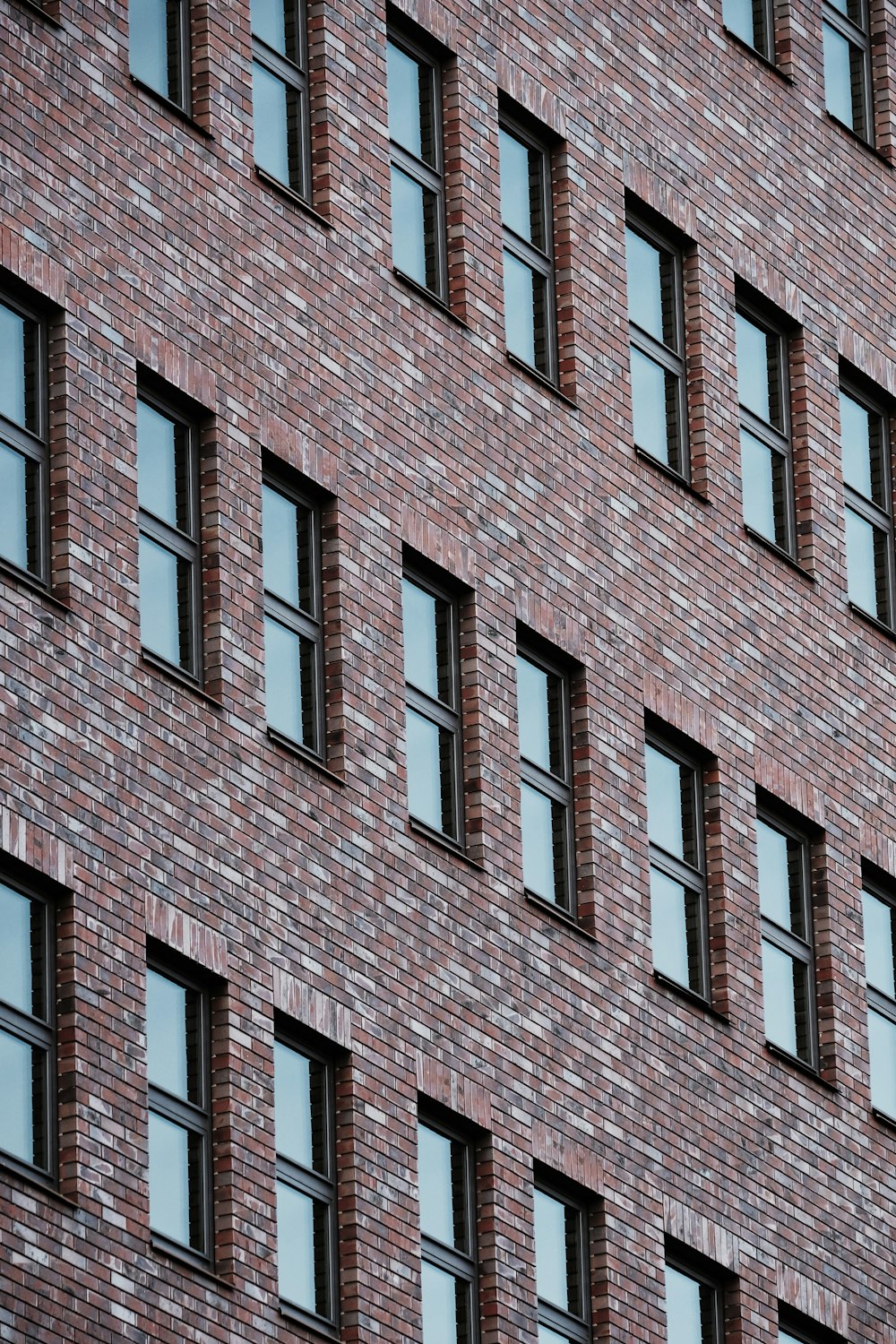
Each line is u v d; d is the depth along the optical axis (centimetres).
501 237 4734
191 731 4031
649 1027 4603
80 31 4144
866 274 5434
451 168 4697
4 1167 3647
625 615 4747
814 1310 4756
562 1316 4378
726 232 5141
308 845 4150
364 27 4594
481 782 4444
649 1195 4516
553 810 4603
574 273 4822
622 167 4962
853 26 5594
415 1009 4234
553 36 4909
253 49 4441
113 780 3909
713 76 5200
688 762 4856
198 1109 3953
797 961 4991
